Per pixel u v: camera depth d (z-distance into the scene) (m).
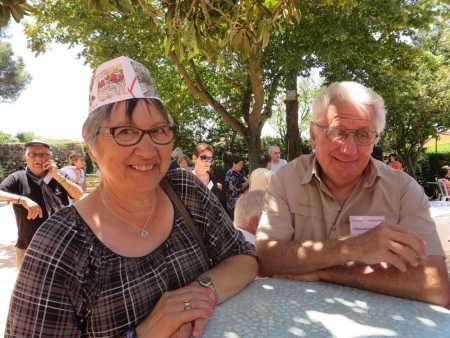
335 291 1.46
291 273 1.68
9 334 1.22
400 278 1.48
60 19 9.38
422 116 20.22
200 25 2.86
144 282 1.31
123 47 9.79
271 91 11.83
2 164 25.77
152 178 1.34
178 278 1.41
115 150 1.29
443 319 1.23
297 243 1.73
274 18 2.98
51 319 1.20
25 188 4.17
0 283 5.20
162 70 12.33
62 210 1.33
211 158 6.00
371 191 1.84
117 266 1.30
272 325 1.17
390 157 15.68
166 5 2.82
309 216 1.91
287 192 1.94
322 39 8.84
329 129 1.74
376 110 1.76
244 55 3.05
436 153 23.09
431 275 1.49
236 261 1.57
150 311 1.31
